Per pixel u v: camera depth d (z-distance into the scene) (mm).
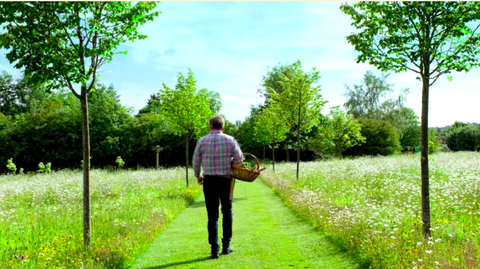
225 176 5305
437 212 7062
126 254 5148
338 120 43594
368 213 6777
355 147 49656
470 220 6254
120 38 5762
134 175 22141
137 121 45844
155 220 7812
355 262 4773
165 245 6238
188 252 5676
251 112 51344
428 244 4625
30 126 43250
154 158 45812
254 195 14094
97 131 44625
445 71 5492
